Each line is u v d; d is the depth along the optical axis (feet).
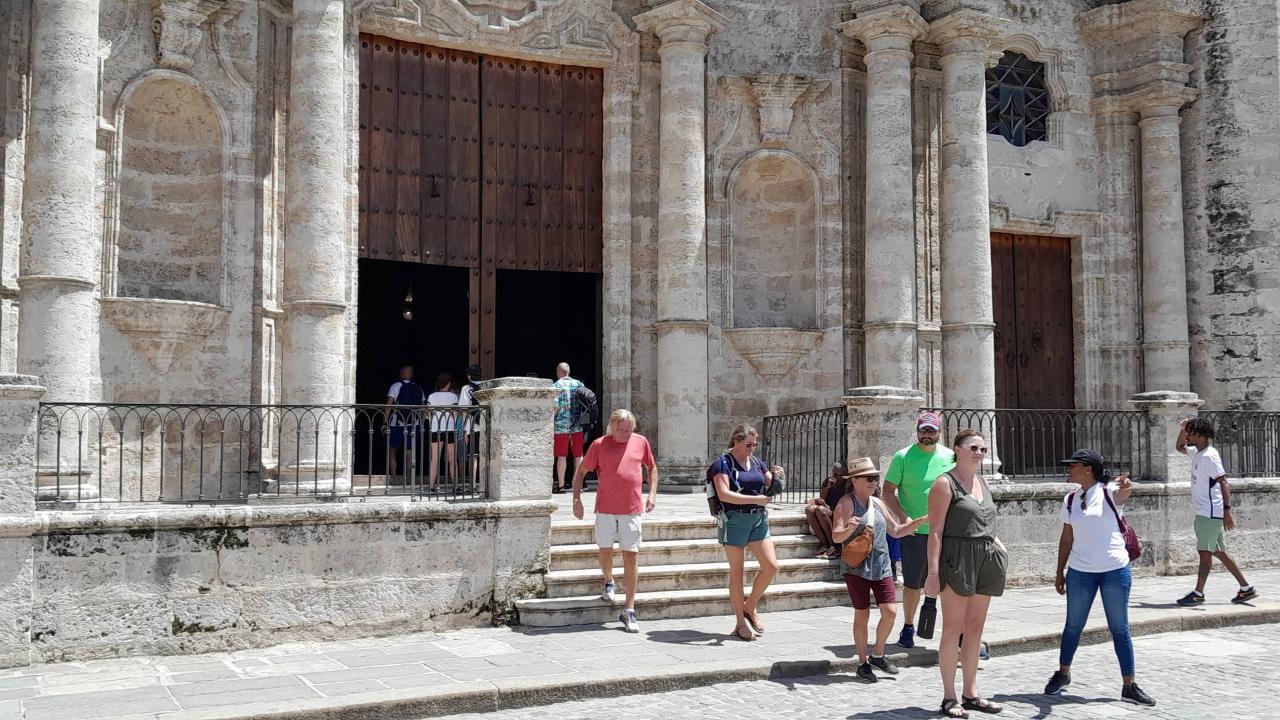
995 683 29.68
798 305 57.26
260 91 47.14
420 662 30.09
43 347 38.19
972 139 54.34
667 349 52.60
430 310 70.44
